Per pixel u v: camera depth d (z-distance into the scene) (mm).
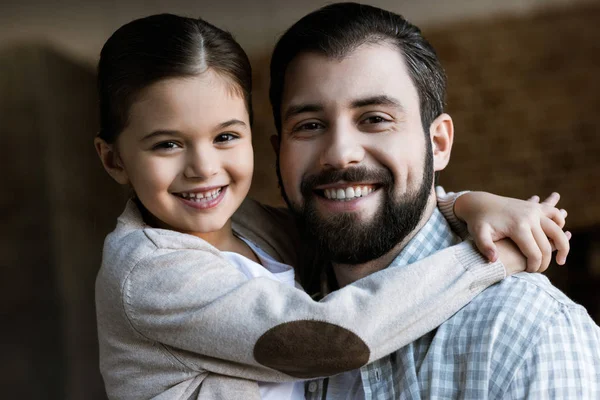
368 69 1328
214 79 1323
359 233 1345
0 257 4410
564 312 1223
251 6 4324
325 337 1193
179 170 1329
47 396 4359
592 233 4242
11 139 4434
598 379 1205
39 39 4430
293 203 1399
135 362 1300
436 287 1232
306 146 1366
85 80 4621
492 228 1307
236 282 1271
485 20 4336
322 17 1382
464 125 4328
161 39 1318
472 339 1223
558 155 4242
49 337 4387
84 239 4578
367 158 1338
